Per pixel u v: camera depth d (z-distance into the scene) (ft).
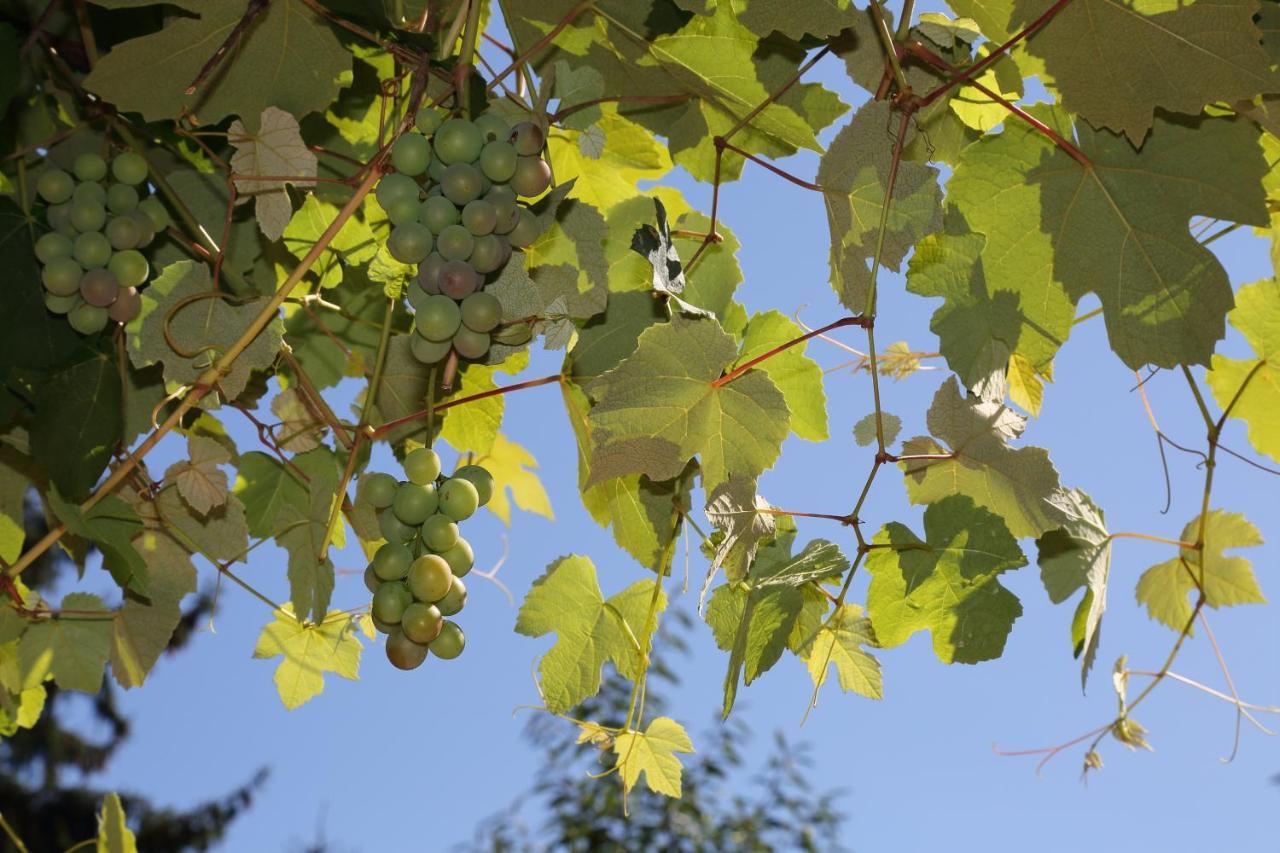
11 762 17.69
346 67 3.61
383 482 3.33
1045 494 3.62
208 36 3.55
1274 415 3.99
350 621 4.15
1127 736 4.08
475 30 3.40
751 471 3.61
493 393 3.76
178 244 3.90
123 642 4.10
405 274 3.54
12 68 3.75
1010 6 3.61
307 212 4.01
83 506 3.73
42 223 3.80
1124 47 3.47
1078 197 3.64
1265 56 3.41
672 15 3.71
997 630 3.65
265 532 4.13
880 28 3.54
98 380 3.76
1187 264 3.58
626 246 3.93
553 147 4.28
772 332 3.99
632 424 3.57
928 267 3.66
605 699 13.00
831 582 3.90
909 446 3.63
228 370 3.59
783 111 3.85
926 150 3.91
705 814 13.84
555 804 13.98
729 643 3.85
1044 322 3.65
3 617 4.00
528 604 3.97
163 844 18.52
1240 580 4.06
